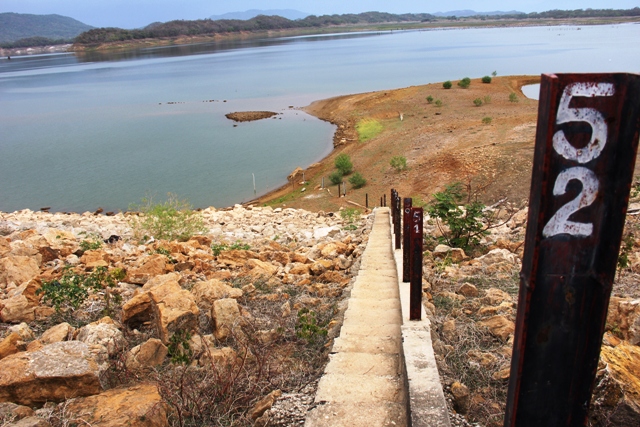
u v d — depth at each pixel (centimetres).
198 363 474
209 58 17250
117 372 446
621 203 192
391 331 495
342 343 474
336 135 5100
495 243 956
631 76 181
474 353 426
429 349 393
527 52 13700
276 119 6112
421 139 4125
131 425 335
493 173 2848
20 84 12400
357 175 3353
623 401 309
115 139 5481
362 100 6456
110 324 515
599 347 213
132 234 1320
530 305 212
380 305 578
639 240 786
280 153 4603
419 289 457
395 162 3403
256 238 1364
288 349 502
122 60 19562
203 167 4269
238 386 421
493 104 5738
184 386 419
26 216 1797
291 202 3200
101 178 4059
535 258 204
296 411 365
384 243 1004
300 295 689
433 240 1021
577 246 204
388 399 366
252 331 528
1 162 4650
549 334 216
